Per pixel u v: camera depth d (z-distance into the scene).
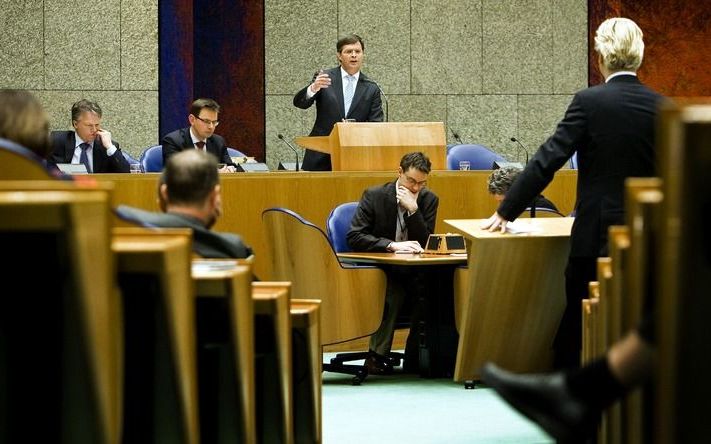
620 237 7.27
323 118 21.16
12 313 5.39
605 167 11.58
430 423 12.86
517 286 13.38
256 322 8.56
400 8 28.69
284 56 28.03
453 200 19.30
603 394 6.67
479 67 29.17
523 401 6.92
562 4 29.67
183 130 19.84
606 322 7.86
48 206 4.83
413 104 28.77
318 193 18.56
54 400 5.48
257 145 27.92
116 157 19.11
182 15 25.72
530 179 12.09
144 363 6.38
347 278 15.80
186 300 6.18
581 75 29.83
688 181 4.57
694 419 4.77
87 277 4.99
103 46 24.36
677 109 4.62
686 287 4.68
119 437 5.76
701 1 30.39
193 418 6.36
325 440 11.93
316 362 9.55
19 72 24.00
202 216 8.41
